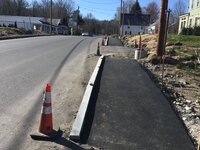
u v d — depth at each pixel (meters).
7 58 7.37
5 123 3.14
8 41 13.10
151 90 4.82
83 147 2.67
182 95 4.86
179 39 13.55
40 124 2.90
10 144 2.69
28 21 38.97
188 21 21.81
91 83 4.78
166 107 3.96
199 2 19.73
